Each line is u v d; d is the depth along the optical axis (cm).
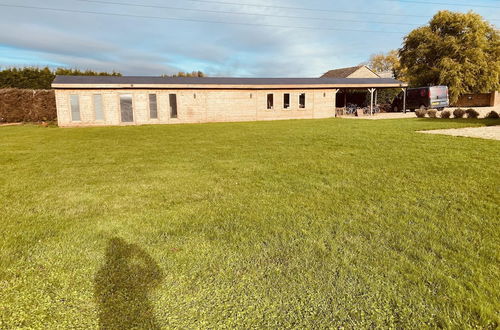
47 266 276
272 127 1689
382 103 3173
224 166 690
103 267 274
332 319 209
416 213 388
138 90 2117
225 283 249
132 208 426
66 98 1977
